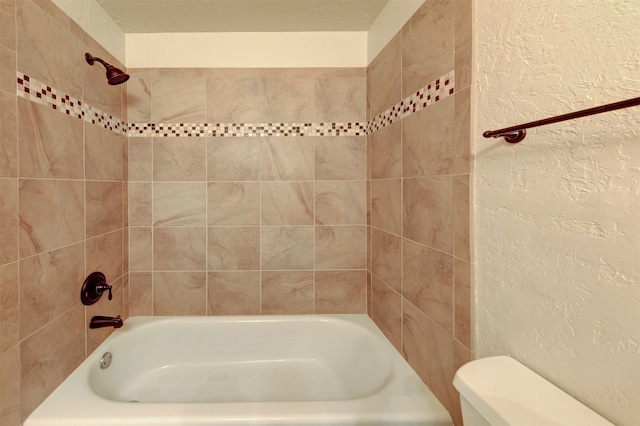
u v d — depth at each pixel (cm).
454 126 86
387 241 134
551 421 49
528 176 63
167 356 148
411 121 111
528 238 64
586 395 52
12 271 82
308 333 154
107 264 134
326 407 87
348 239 161
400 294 122
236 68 156
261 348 152
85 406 90
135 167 153
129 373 137
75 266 111
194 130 155
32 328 89
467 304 82
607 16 49
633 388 46
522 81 64
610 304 49
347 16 144
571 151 54
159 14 138
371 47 152
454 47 86
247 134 157
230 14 140
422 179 104
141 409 87
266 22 148
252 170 158
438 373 95
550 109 58
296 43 157
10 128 82
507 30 68
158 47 154
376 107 145
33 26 90
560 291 57
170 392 134
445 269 92
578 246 54
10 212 82
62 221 104
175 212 156
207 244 157
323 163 159
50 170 97
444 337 92
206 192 156
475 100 78
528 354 64
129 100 152
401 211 120
